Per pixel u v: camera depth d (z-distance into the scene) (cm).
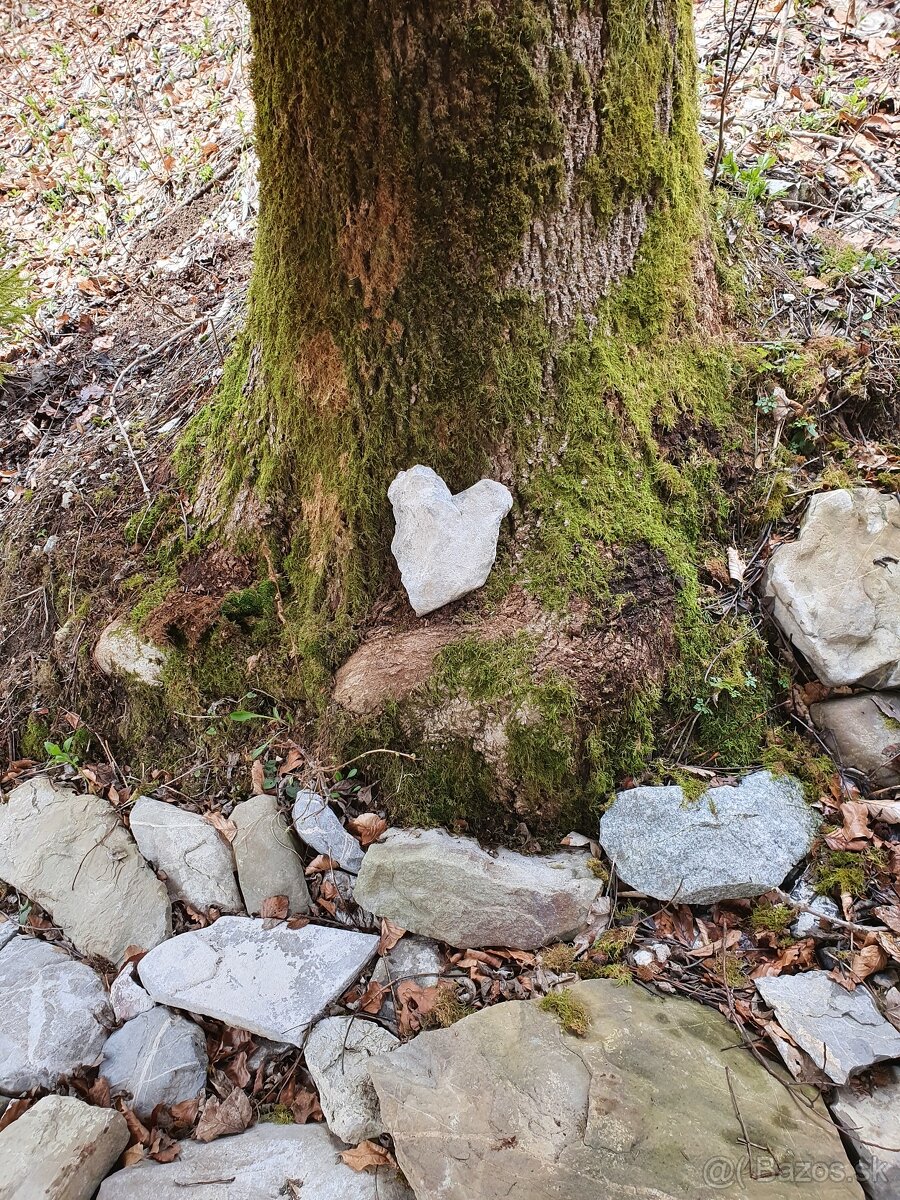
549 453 243
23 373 434
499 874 215
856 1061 173
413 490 236
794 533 252
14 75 779
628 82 221
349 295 234
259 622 271
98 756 289
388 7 192
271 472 272
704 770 227
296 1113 200
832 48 422
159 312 449
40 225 623
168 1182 185
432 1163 167
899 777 220
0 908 257
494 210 216
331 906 232
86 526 322
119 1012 224
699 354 266
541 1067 178
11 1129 190
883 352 278
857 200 340
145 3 783
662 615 234
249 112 590
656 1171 159
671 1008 193
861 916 200
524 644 227
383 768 239
